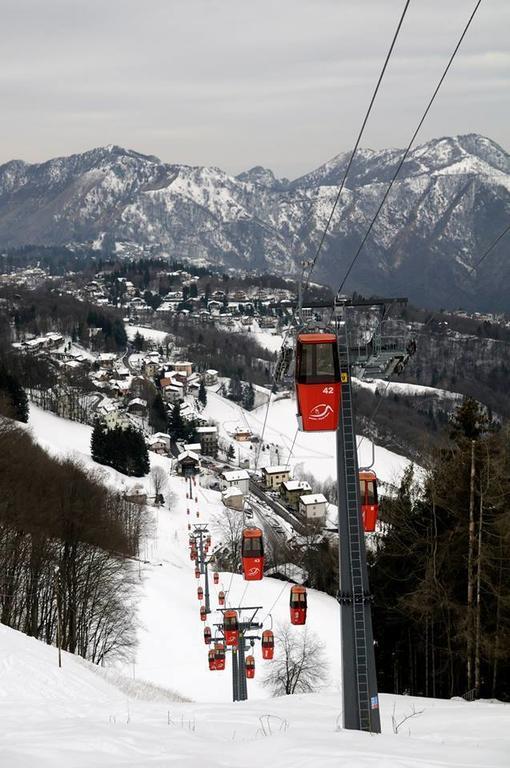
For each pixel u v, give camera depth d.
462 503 30.66
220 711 20.19
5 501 49.09
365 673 16.39
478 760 12.04
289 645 51.88
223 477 171.00
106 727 14.38
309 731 15.03
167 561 93.75
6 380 155.38
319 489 165.25
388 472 137.00
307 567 84.81
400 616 34.28
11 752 11.47
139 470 149.62
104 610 52.06
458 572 30.95
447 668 32.19
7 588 47.03
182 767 10.73
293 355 18.94
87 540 52.28
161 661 56.09
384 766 10.87
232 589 79.06
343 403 17.25
